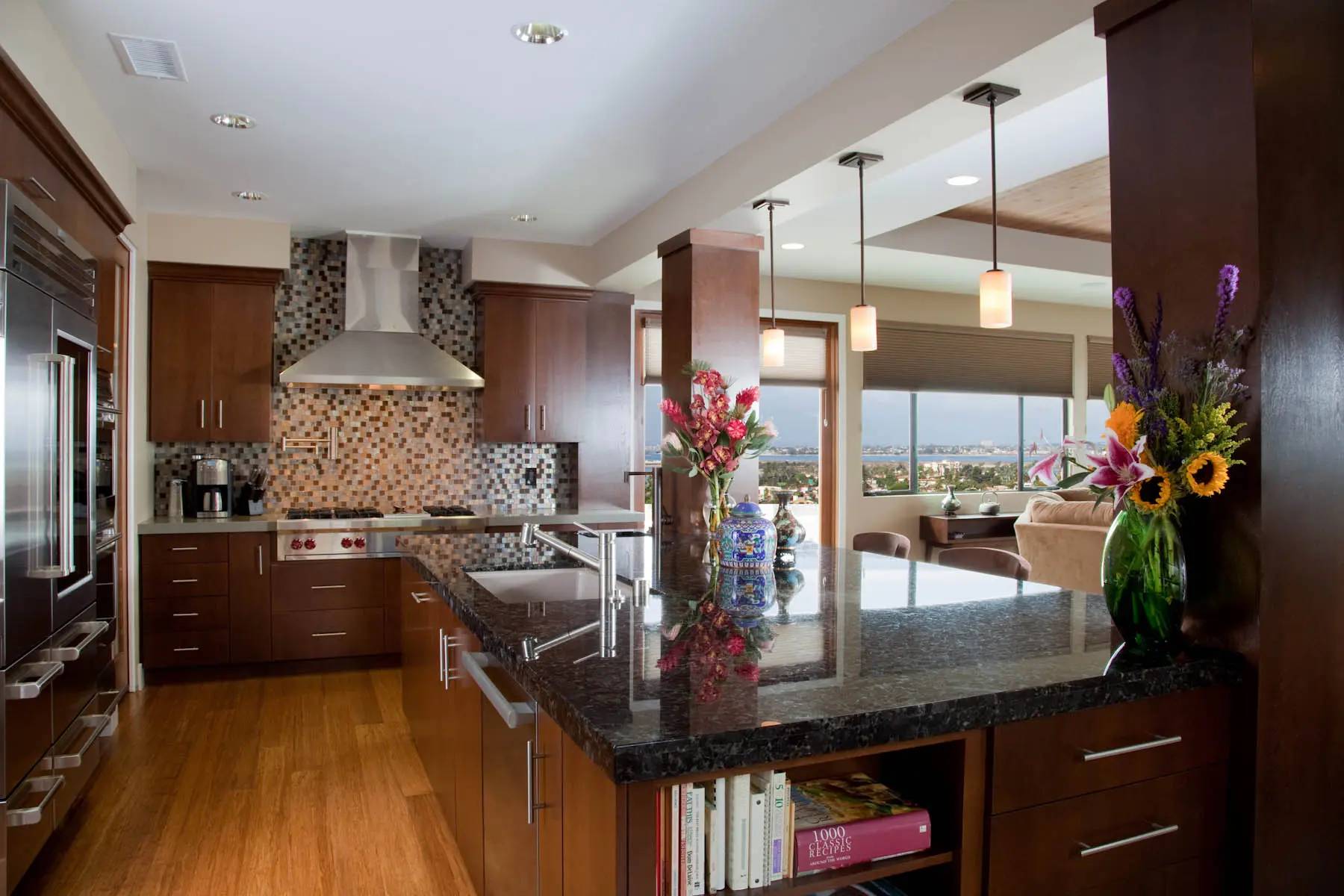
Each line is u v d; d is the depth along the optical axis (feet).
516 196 15.10
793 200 12.39
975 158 13.60
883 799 4.78
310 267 18.16
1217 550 5.54
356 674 16.25
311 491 18.15
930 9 8.67
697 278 14.01
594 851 4.18
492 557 10.02
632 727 3.89
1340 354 5.73
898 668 4.94
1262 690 5.27
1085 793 4.82
